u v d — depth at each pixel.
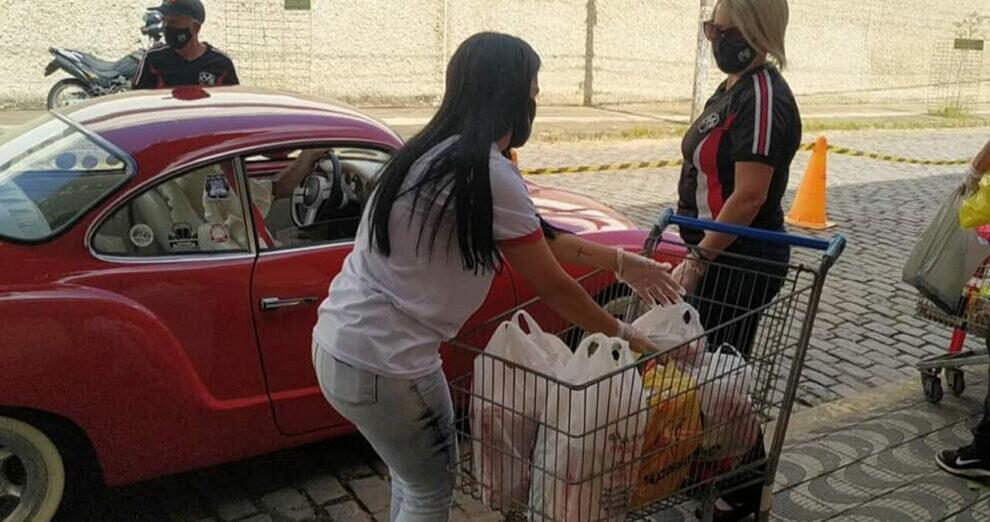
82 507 3.43
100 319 2.98
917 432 4.19
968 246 4.14
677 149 12.96
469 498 3.54
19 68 11.84
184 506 3.51
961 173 12.44
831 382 4.91
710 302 3.24
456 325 2.37
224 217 3.30
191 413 3.21
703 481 2.73
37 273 2.96
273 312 3.32
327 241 3.54
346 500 3.59
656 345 2.62
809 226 8.59
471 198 2.14
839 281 6.76
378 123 3.88
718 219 3.17
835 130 16.97
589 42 17.09
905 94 23.59
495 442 2.49
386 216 2.23
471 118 2.20
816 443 4.05
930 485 3.72
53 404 2.96
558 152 12.10
